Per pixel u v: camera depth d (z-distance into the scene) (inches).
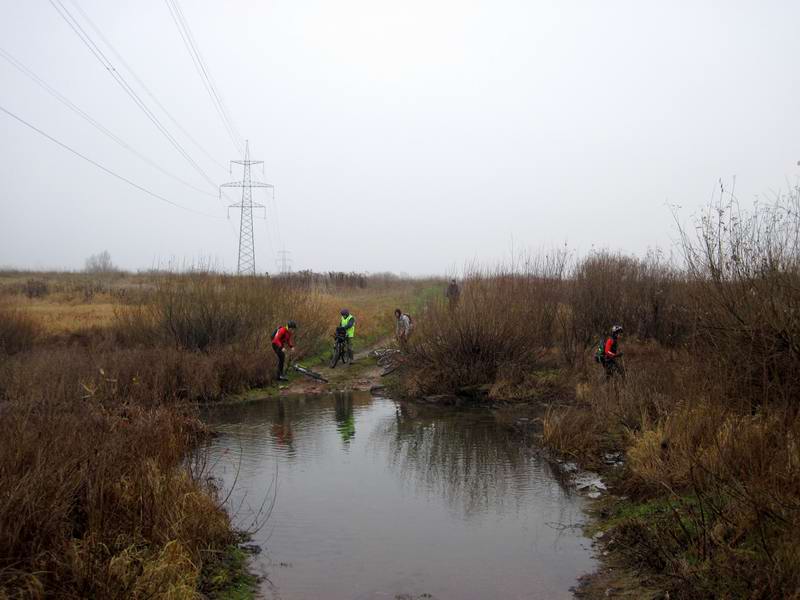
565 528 263.0
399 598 201.0
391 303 1365.7
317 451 394.3
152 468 242.5
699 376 309.0
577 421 405.4
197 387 567.2
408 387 609.3
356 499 301.3
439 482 329.1
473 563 228.1
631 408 400.8
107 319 891.4
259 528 261.0
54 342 733.9
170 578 187.0
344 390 643.5
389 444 414.0
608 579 211.3
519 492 312.3
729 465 231.6
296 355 761.0
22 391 440.1
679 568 193.3
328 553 236.4
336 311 1103.0
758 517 185.3
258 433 446.0
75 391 408.2
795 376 258.8
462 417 506.9
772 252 281.0
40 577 167.8
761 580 168.7
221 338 711.7
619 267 710.5
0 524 169.3
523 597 201.3
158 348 632.4
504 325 607.2
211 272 815.1
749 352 269.3
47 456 212.7
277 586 208.5
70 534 190.4
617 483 310.3
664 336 628.7
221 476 335.0
